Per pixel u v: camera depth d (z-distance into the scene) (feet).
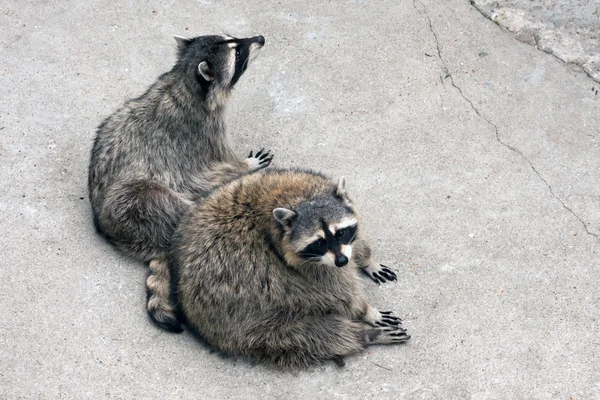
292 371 16.69
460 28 24.53
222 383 16.56
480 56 23.71
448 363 16.60
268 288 16.49
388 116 22.31
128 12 25.86
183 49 20.75
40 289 18.48
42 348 17.33
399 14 25.09
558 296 17.71
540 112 22.09
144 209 18.38
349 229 16.33
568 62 23.36
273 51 24.35
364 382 16.37
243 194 17.03
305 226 15.99
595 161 20.80
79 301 18.22
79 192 20.77
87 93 23.45
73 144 22.04
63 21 25.64
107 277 18.71
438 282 18.20
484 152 21.18
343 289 17.15
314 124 22.30
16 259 19.12
